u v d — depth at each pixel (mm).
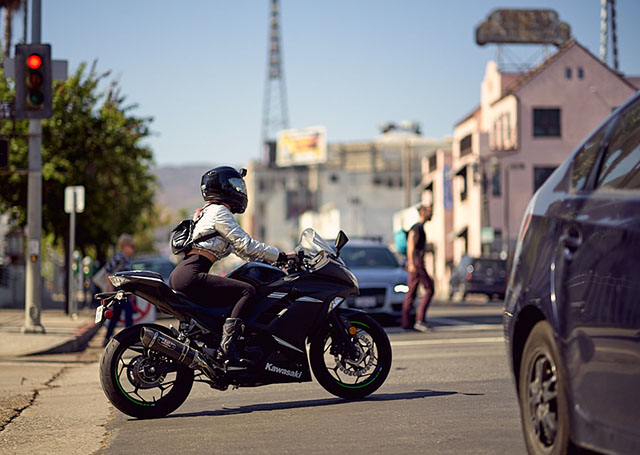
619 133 5188
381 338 9188
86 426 8344
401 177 144625
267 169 161875
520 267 5645
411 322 19172
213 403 9352
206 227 8562
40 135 18844
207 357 8391
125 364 8367
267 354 8672
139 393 8570
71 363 15055
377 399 9086
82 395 10672
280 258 8789
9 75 17609
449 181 74312
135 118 31234
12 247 40188
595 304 4680
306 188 153750
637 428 4309
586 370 4727
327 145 151250
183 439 7309
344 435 7172
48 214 29828
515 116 61875
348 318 9109
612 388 4504
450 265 74500
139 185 35594
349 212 110938
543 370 5285
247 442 7062
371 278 19906
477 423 7441
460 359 13031
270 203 153375
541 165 62219
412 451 6441
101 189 30062
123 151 30547
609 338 4539
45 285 48906
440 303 39000
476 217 65188
